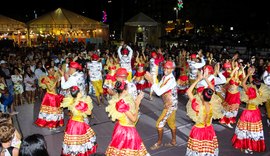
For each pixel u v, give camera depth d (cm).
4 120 399
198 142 496
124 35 2747
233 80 775
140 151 485
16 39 2677
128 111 465
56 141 682
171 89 606
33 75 1082
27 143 297
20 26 1891
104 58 1284
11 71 1031
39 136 307
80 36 2688
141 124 787
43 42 2573
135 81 1116
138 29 2677
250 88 610
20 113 889
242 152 627
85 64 1091
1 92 836
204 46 1964
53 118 752
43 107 759
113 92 645
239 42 1961
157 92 603
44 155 300
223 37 2081
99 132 733
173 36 2466
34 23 1923
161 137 638
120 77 559
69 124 553
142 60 1139
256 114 619
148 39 2641
